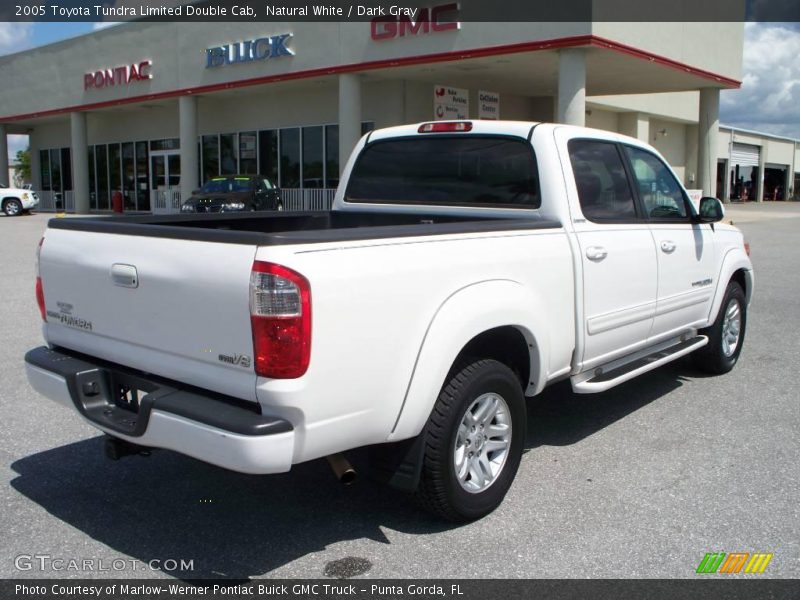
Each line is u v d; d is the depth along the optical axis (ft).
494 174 15.89
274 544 12.16
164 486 14.39
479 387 12.34
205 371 10.69
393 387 11.12
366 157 18.47
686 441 16.61
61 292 13.01
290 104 83.41
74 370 12.38
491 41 58.49
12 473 14.92
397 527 12.72
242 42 76.48
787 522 12.78
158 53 86.48
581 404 19.30
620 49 57.72
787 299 34.63
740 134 148.66
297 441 10.17
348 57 67.67
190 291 10.66
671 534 12.38
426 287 11.49
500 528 12.64
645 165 17.89
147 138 101.76
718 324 20.97
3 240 62.08
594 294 15.11
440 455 11.85
